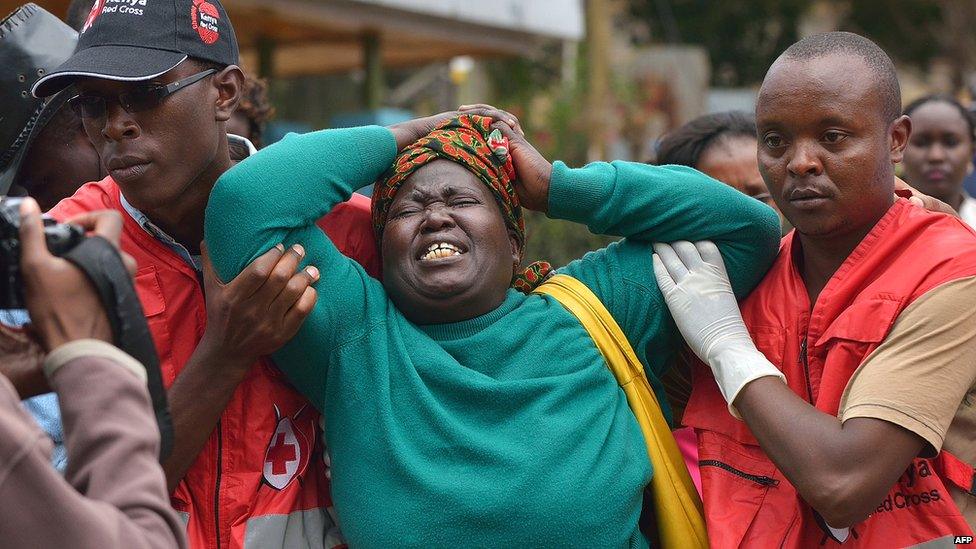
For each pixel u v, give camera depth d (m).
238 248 2.28
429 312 2.45
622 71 12.52
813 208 2.34
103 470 1.63
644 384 2.54
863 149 2.31
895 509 2.34
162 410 1.80
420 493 2.27
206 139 2.37
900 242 2.38
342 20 8.63
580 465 2.30
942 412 2.22
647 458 2.46
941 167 5.38
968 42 18.89
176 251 2.45
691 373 2.69
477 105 2.67
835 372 2.34
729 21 18.64
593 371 2.44
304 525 2.49
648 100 12.10
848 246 2.43
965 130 5.40
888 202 2.40
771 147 2.39
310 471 2.53
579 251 7.36
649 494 2.52
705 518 2.46
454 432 2.30
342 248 2.60
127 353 1.74
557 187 2.53
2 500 1.54
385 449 2.32
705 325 2.44
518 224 2.60
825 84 2.30
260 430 2.44
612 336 2.52
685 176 2.57
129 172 2.31
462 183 2.46
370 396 2.37
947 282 2.27
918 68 19.94
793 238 2.59
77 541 1.54
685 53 12.45
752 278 2.60
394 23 9.02
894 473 2.21
